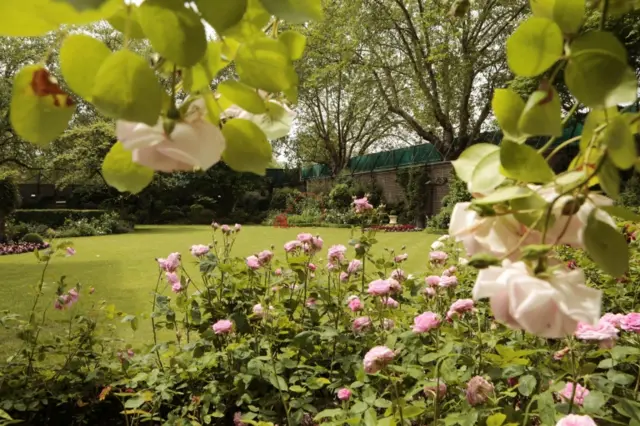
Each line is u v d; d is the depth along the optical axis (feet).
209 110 1.21
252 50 1.30
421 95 46.01
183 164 1.06
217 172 72.23
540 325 1.12
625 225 6.11
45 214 52.95
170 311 7.75
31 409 6.55
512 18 37.24
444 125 45.83
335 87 64.39
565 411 3.85
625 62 1.25
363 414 4.34
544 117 1.27
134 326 7.48
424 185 52.60
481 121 43.96
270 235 42.32
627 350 4.29
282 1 1.27
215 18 1.13
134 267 23.73
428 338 6.02
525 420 3.83
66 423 7.08
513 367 4.57
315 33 39.55
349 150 72.43
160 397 6.27
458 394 4.71
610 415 4.37
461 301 5.35
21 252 34.37
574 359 4.15
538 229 1.25
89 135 47.70
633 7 1.52
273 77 1.31
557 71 1.30
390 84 48.85
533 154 1.29
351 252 19.61
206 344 6.95
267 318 6.51
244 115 1.45
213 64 1.33
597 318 1.10
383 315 6.53
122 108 1.00
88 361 7.59
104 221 51.49
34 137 1.12
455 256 9.46
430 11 36.65
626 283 7.12
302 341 6.30
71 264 25.57
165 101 1.06
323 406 6.24
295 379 6.00
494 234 1.30
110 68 1.02
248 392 6.45
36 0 1.02
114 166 1.31
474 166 1.44
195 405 6.00
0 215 40.50
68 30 1.09
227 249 9.68
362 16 41.45
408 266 18.28
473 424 3.72
